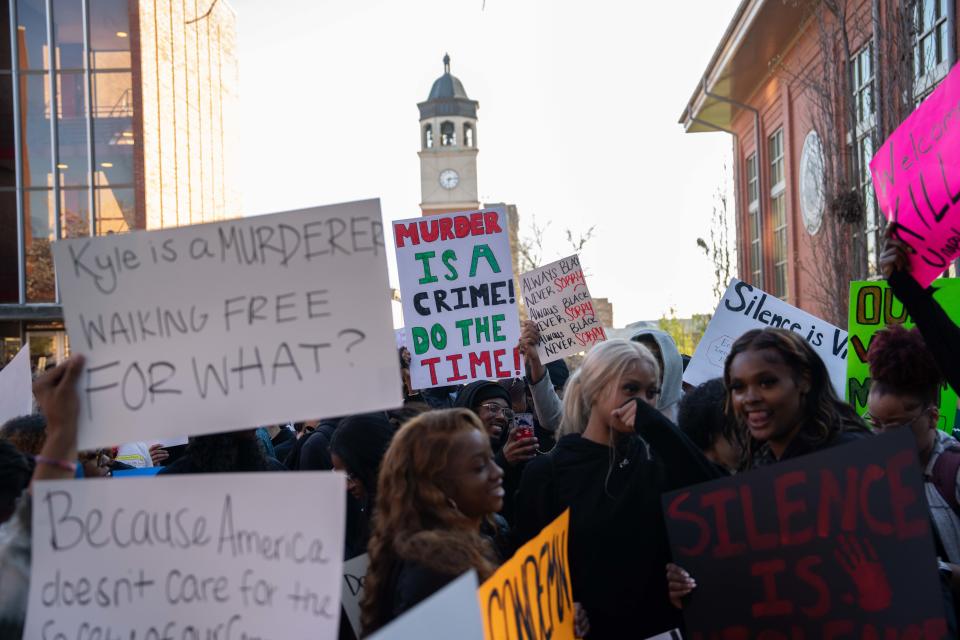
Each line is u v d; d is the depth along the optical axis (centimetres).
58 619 234
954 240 328
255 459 421
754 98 2534
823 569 277
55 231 2588
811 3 1545
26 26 2591
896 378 353
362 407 240
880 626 269
